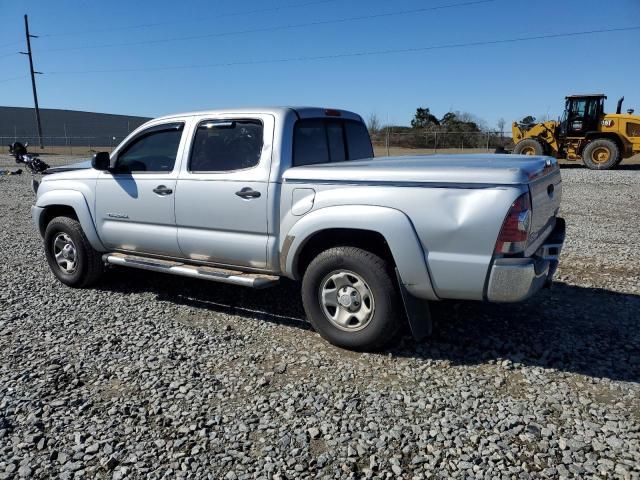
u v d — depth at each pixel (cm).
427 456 315
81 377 415
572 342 465
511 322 510
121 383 406
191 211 523
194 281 660
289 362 438
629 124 2184
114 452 323
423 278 411
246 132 496
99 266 626
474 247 393
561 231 488
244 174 487
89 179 604
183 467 309
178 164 533
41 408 370
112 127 8069
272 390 393
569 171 2147
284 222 470
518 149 2395
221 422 353
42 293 619
